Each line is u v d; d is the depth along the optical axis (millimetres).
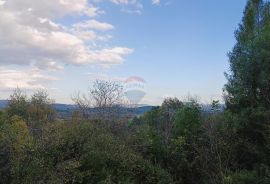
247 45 23828
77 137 18625
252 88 23250
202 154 21844
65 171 16328
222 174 19938
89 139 19203
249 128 22406
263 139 22062
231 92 23969
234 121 22375
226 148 21844
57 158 17312
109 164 18594
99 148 18953
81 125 20109
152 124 28859
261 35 24031
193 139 22859
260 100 23156
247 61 23047
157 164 21188
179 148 22453
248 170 21531
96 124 22438
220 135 22297
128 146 21094
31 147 16516
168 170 22047
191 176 22094
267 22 26672
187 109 24281
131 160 19234
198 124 23422
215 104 23938
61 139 18016
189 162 22500
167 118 29031
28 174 15305
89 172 17359
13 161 15539
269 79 22062
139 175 19516
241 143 22172
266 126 21047
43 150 17031
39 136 18562
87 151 18250
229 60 26000
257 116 21828
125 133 23906
